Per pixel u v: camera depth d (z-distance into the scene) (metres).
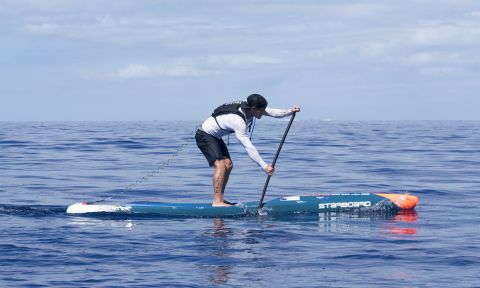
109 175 18.20
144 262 7.72
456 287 6.69
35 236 9.15
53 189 15.02
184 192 14.55
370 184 16.08
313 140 39.03
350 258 7.94
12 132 52.06
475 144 34.88
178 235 9.34
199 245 8.66
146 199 13.52
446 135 49.81
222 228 9.91
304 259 7.89
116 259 7.86
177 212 11.09
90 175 18.20
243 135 10.83
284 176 17.89
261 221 10.59
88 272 7.26
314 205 11.52
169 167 20.41
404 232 9.65
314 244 8.77
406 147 31.66
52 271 7.29
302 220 10.70
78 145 32.16
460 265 7.57
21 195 13.91
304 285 6.78
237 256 8.04
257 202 11.48
